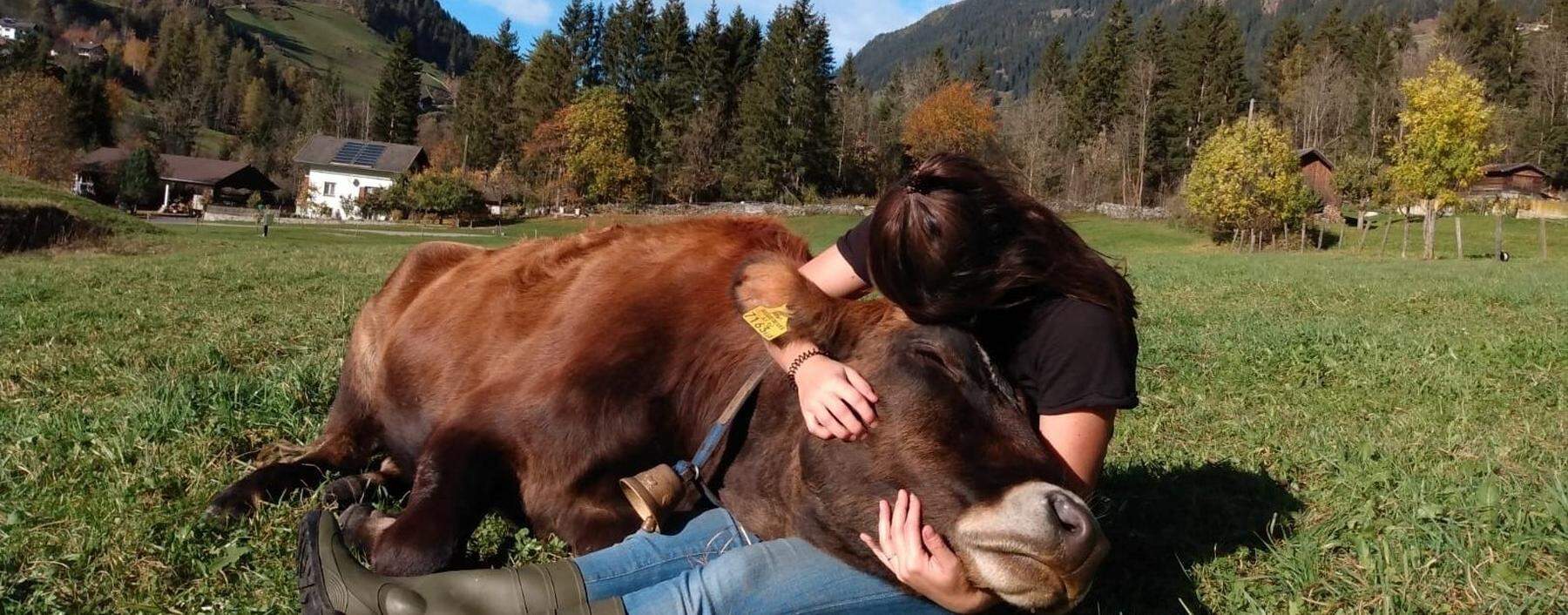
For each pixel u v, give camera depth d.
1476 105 36.94
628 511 3.45
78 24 175.75
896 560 2.46
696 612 2.60
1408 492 4.02
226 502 3.87
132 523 3.65
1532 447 5.05
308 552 2.81
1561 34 92.12
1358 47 103.31
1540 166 81.75
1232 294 13.60
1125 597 3.36
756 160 80.94
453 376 4.06
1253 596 3.34
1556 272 19.62
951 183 2.63
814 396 2.60
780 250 3.60
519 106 94.62
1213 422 5.59
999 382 2.60
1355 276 17.19
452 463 3.50
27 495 3.91
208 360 6.78
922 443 2.48
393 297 4.68
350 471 4.64
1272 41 107.81
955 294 2.57
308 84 163.88
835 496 2.62
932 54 97.94
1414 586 3.29
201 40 160.00
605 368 3.47
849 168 86.88
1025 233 2.65
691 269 3.60
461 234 53.28
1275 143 44.19
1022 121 81.62
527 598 2.73
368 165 85.88
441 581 2.75
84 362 6.60
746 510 3.01
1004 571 2.30
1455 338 8.35
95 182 81.00
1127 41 96.44
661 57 87.81
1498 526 3.70
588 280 3.79
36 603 3.15
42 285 11.82
